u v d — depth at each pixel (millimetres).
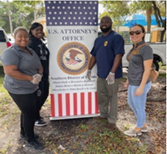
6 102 4148
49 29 2828
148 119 3275
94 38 2963
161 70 7660
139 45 2320
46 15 2770
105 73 2770
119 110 3707
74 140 2676
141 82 2348
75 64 3033
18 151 2447
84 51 2994
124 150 2436
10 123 3203
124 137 2713
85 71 3096
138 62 2355
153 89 5031
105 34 2711
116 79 2756
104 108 3145
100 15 11523
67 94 3154
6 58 1971
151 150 2438
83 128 2982
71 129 2977
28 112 2305
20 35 2031
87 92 3195
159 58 6500
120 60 2619
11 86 2156
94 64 3025
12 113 3590
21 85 2148
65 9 2783
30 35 2625
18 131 2939
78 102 3217
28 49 2275
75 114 3260
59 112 3211
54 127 3049
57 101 3156
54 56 2939
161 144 2555
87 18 2867
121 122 3189
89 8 2828
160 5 11445
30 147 2514
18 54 2037
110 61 2695
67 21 2836
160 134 2795
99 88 2979
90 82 3158
